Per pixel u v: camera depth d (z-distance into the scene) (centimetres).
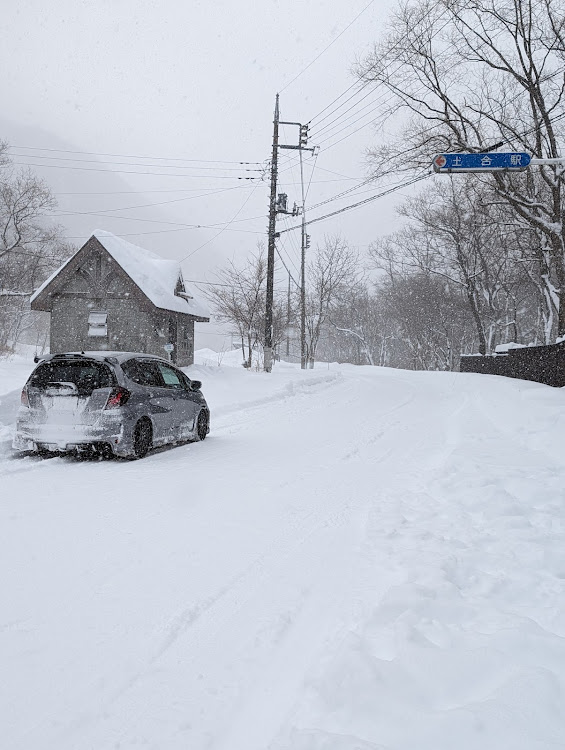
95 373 862
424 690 256
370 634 315
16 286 4594
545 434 916
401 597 345
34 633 335
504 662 271
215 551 475
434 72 2412
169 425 970
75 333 2597
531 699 237
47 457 877
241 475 765
